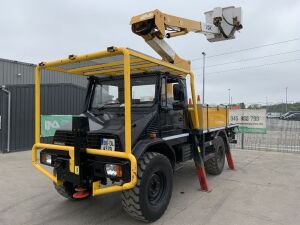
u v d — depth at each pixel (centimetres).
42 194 579
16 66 1952
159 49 557
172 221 442
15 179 692
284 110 2995
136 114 482
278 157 1006
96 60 452
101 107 535
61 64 465
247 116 1218
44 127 1141
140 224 435
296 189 611
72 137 440
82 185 422
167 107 512
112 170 391
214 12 723
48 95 1243
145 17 525
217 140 729
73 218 459
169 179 463
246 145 1281
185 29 609
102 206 512
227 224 432
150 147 455
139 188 402
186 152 570
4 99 1095
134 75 517
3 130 1094
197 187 623
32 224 437
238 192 589
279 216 463
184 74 560
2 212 485
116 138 399
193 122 589
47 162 477
